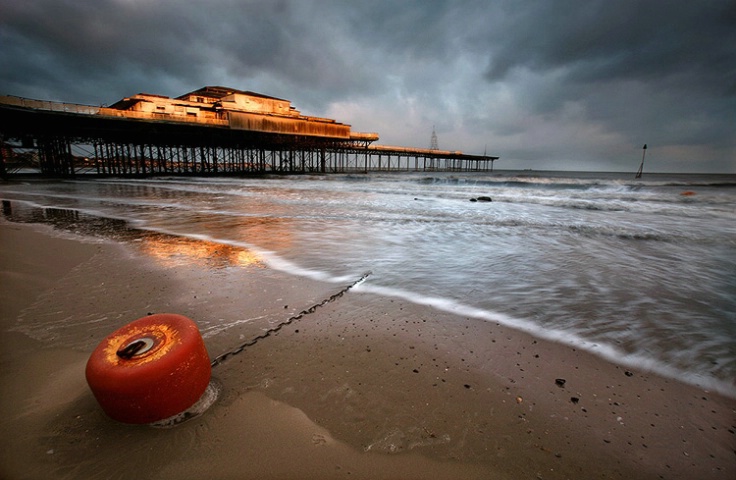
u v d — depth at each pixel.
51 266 4.41
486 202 13.82
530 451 1.56
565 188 23.72
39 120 28.58
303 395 1.90
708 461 1.53
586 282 4.04
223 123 36.56
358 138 53.38
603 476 1.44
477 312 3.13
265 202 13.37
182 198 14.81
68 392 1.87
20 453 1.47
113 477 1.37
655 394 2.01
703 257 5.32
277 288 3.69
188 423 1.66
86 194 16.41
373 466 1.46
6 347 2.35
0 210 10.33
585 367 2.28
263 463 1.46
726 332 2.79
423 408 1.83
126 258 4.88
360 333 2.68
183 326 1.79
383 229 7.46
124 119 30.06
